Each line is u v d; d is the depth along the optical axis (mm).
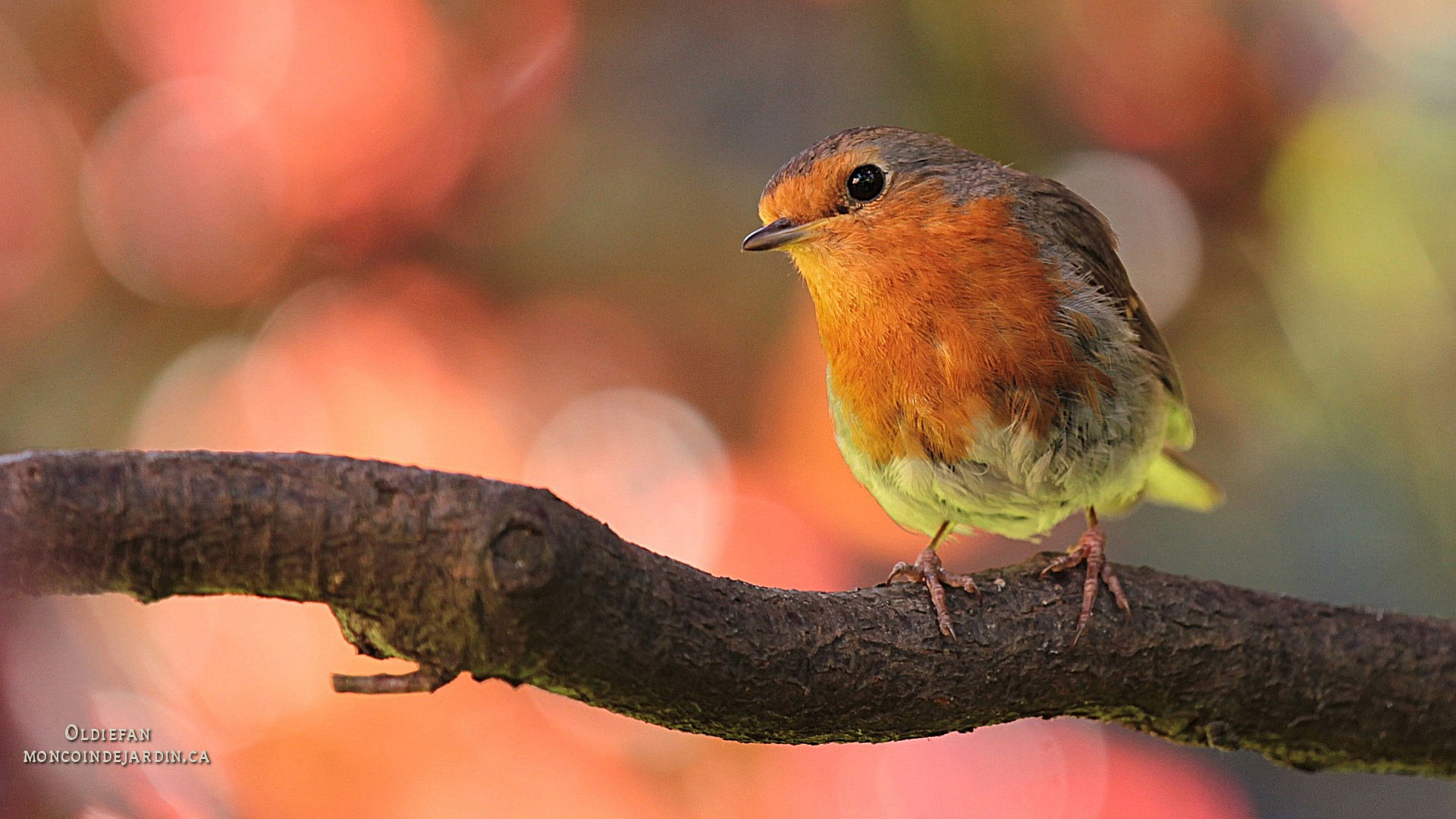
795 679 5492
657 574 5070
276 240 8539
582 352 8758
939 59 8078
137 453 4520
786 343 8883
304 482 4562
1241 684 6332
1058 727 9320
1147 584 6391
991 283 7344
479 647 4695
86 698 7371
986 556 11461
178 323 8586
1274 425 8570
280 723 7898
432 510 4570
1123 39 7883
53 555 4422
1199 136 7926
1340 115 7633
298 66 8469
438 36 8578
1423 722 6422
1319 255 7723
